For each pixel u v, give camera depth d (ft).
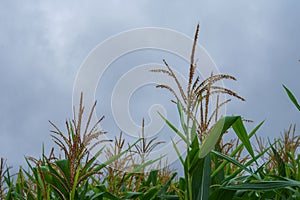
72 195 8.41
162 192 9.07
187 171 7.51
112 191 9.99
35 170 9.98
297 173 9.75
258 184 7.30
